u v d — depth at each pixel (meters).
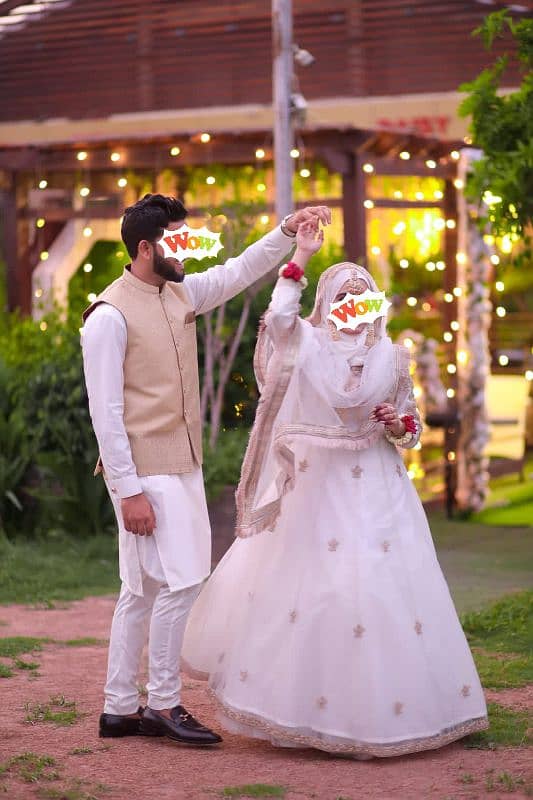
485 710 4.16
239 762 3.95
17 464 9.24
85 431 8.82
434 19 12.08
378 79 12.37
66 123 13.63
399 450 4.35
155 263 4.21
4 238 11.81
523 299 14.14
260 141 10.41
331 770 3.85
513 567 8.08
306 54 9.18
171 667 4.20
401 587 4.03
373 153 10.29
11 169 11.43
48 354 9.71
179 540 4.16
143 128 13.30
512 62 11.66
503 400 12.16
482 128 6.59
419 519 4.22
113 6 13.35
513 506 10.89
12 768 3.87
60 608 6.83
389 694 3.92
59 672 5.23
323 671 3.97
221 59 12.97
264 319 4.18
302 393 4.15
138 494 4.12
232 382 9.81
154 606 4.22
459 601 6.86
